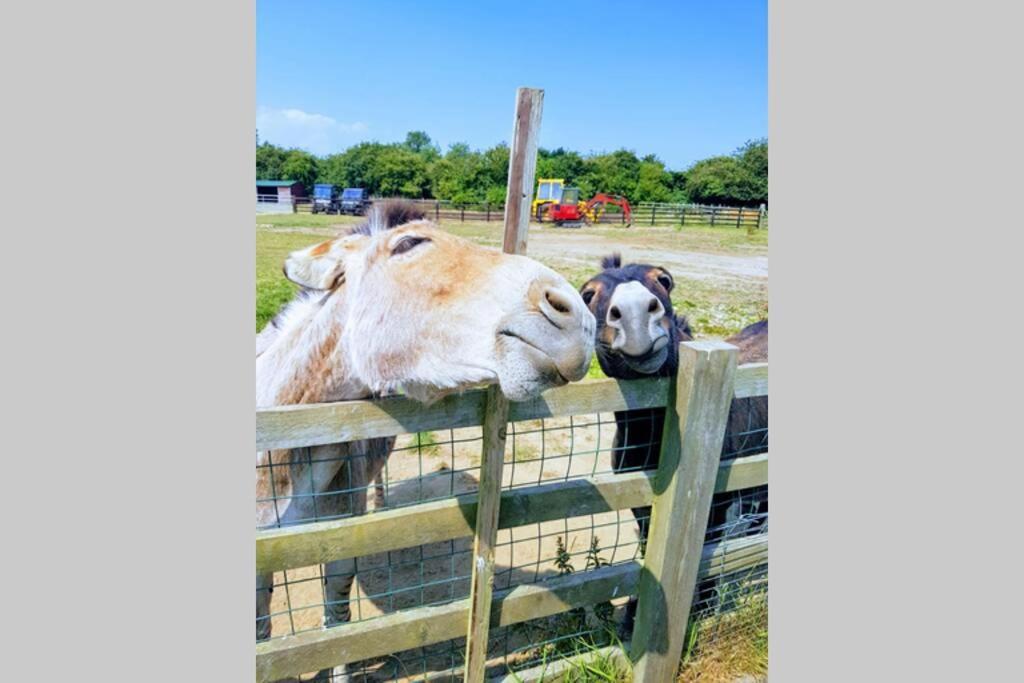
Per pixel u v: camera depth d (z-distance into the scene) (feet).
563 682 8.22
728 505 10.97
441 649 9.37
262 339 8.76
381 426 6.26
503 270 5.59
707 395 7.38
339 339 7.20
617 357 10.20
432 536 6.74
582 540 12.97
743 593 9.83
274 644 6.41
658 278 11.60
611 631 8.96
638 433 10.96
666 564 7.84
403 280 6.03
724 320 20.70
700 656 8.94
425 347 5.83
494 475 6.65
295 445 5.95
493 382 5.68
